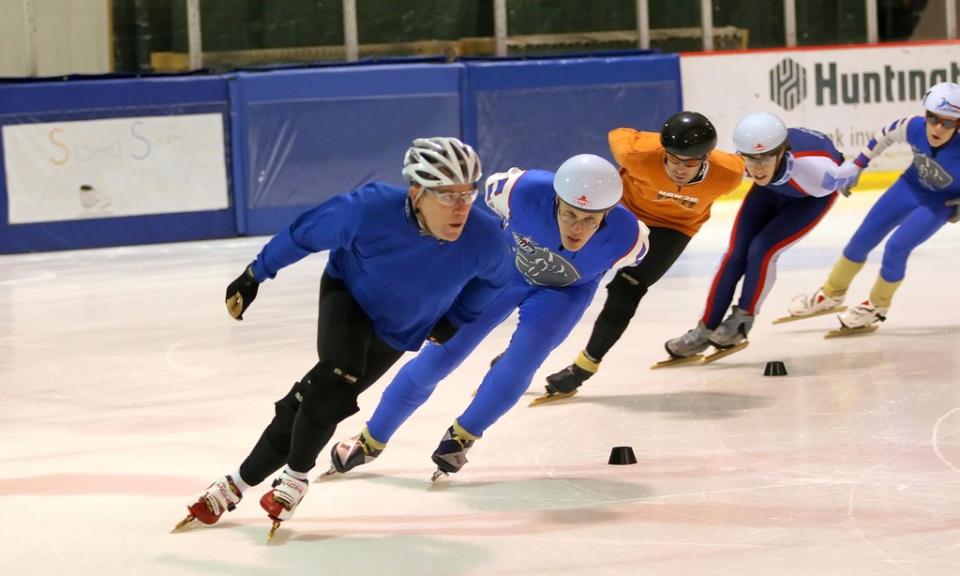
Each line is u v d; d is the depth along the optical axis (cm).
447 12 3072
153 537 825
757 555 761
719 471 962
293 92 2638
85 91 2514
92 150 2527
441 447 937
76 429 1149
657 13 3188
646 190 1200
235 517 866
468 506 885
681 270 2081
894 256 1484
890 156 3083
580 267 981
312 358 1455
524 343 943
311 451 777
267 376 1365
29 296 1991
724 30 3206
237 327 1672
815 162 1298
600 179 893
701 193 1188
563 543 795
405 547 795
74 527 852
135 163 2559
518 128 2773
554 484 938
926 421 1100
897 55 3055
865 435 1059
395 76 2691
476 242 762
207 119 2598
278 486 792
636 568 743
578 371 1220
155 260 2353
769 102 2956
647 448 1043
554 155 2805
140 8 2905
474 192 727
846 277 1536
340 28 3009
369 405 1212
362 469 994
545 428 1123
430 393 945
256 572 751
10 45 2828
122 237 2566
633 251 998
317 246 766
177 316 1767
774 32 3256
